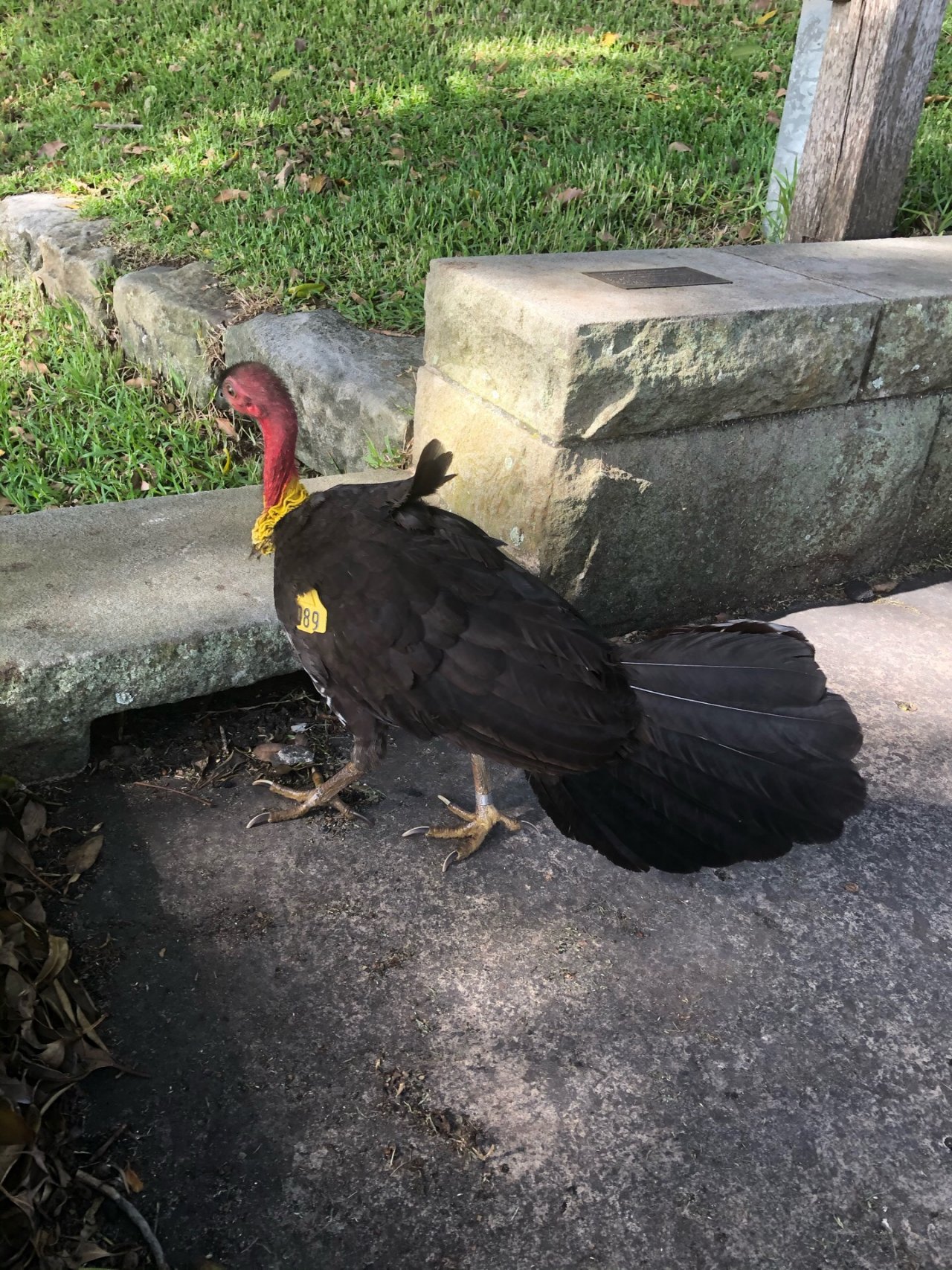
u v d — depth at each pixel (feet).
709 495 5.23
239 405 3.96
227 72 11.30
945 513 6.16
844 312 5.10
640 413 4.79
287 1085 3.20
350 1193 2.92
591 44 11.28
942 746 4.69
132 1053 3.28
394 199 8.36
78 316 8.95
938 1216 2.90
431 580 3.51
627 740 3.44
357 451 6.55
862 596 5.87
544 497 4.86
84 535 5.17
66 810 4.24
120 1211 2.85
